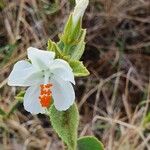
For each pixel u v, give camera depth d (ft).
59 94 0.44
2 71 0.81
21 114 0.82
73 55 0.45
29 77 0.45
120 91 0.89
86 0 0.45
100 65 0.91
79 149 0.50
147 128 0.82
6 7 0.88
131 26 0.96
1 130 0.80
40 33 0.88
